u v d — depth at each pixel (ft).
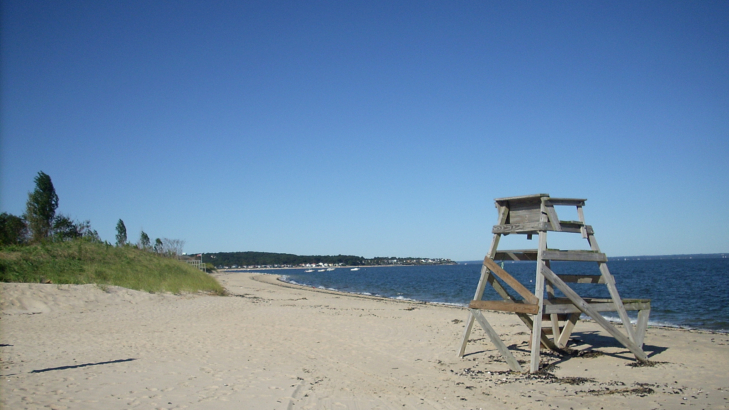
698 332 47.34
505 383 25.41
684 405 20.80
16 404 18.49
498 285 33.37
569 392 23.35
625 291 116.47
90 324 45.85
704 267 299.58
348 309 68.90
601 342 37.73
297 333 43.39
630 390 23.48
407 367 29.94
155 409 18.74
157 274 86.12
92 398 19.99
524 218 29.60
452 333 44.32
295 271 543.39
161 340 37.88
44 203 113.29
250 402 20.48
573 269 316.81
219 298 78.18
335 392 23.07
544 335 33.55
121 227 194.29
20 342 34.81
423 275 325.42
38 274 66.64
